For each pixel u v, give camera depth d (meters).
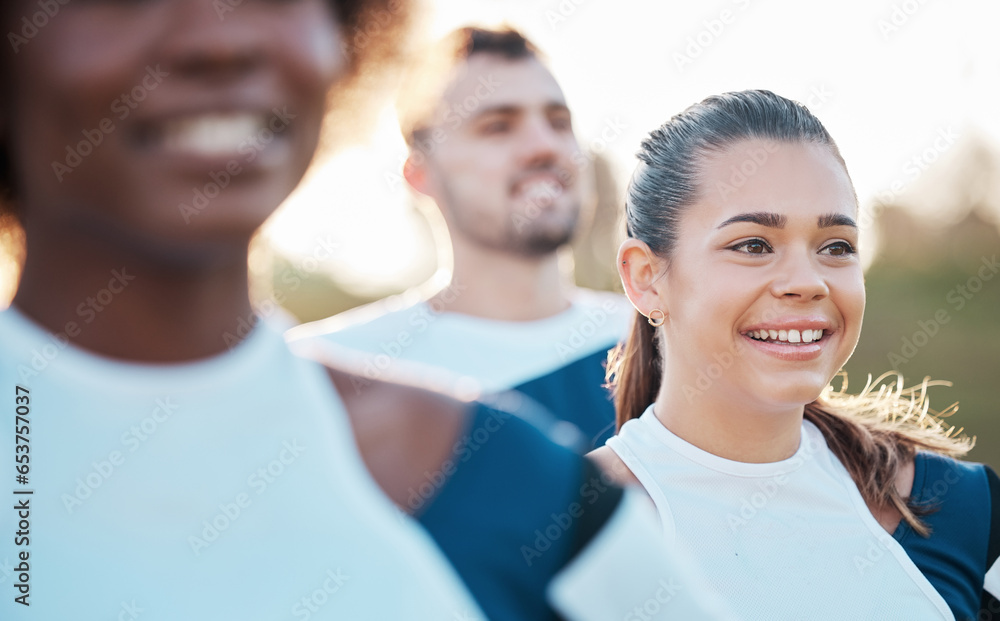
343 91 1.03
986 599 1.91
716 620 0.88
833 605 1.72
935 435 2.13
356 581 0.72
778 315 1.69
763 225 1.70
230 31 0.61
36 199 0.68
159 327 0.70
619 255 1.95
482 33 3.05
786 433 1.84
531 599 0.80
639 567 0.85
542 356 2.88
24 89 0.62
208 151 0.62
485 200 2.95
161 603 0.68
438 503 0.80
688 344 1.80
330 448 0.77
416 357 2.92
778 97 1.86
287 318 0.98
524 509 0.82
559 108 3.03
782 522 1.79
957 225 13.13
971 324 11.57
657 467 1.85
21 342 0.69
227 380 0.73
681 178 1.82
